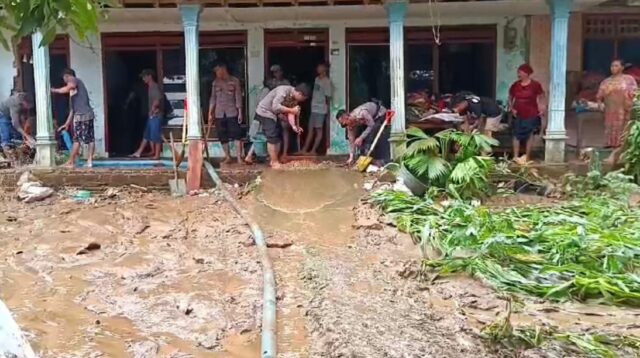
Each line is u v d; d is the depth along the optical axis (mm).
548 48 13234
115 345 5301
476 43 13367
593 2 12055
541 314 5781
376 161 11609
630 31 13117
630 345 5086
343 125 11742
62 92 11883
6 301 6316
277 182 10688
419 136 10570
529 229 8062
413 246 7902
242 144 12797
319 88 13016
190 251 7918
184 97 13695
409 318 5594
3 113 12562
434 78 13477
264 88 12797
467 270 6781
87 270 7281
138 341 5359
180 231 8766
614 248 6934
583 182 10406
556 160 11328
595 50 13164
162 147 13594
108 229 8930
